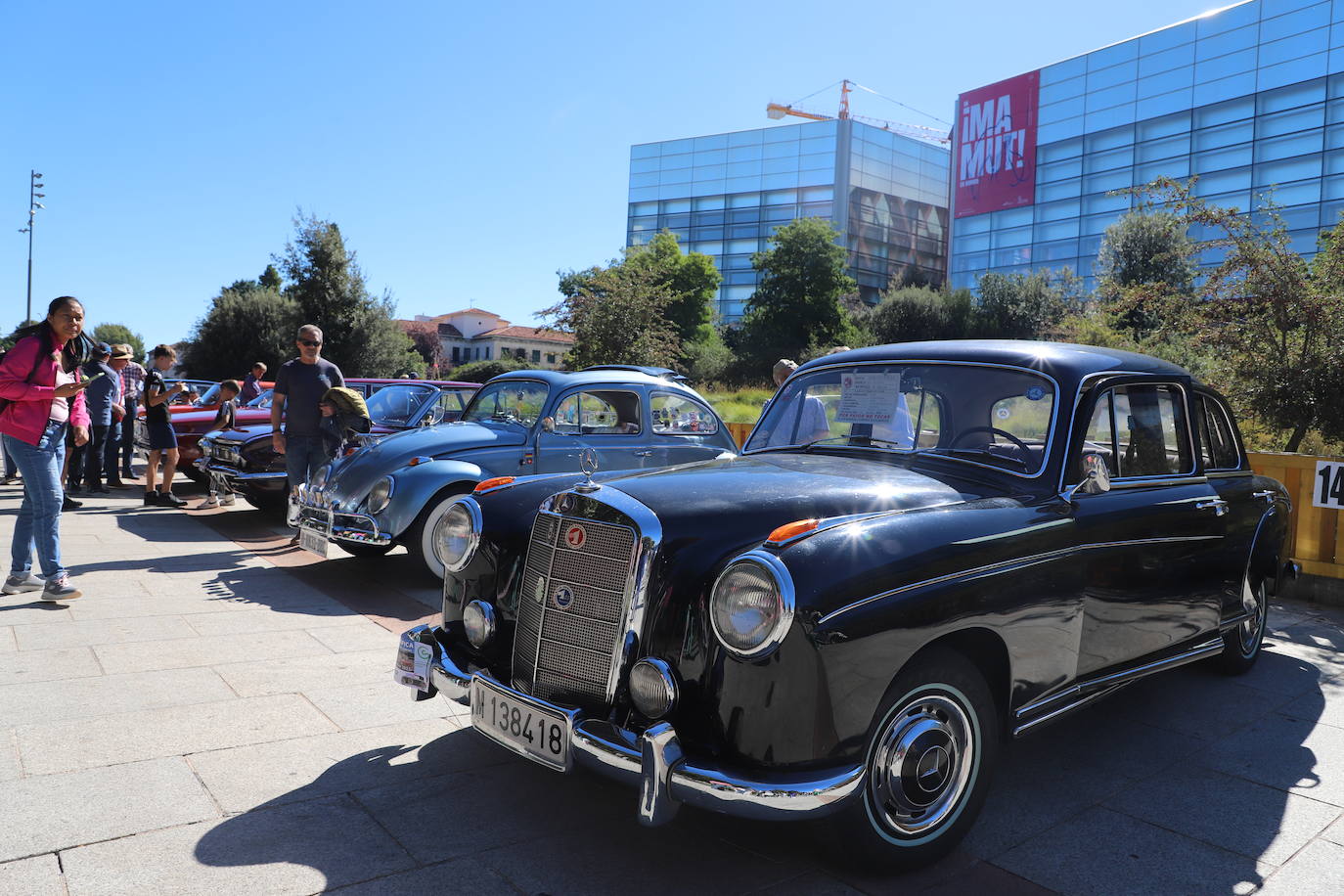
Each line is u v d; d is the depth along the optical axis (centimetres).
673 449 740
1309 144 5041
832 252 5938
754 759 236
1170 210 992
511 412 708
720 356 4678
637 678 253
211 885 246
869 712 245
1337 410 836
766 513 273
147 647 459
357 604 570
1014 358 354
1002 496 313
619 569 264
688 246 9138
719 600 241
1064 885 266
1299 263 866
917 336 4909
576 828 290
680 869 267
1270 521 457
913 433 359
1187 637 388
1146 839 297
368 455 646
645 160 9425
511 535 311
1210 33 5522
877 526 263
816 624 234
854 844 255
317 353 731
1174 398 401
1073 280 4825
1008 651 288
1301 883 271
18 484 1123
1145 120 5878
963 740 279
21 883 242
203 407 1309
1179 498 376
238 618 524
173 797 298
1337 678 477
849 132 8244
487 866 264
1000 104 6775
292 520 689
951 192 7194
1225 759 366
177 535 807
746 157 8800
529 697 271
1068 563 309
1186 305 935
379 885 251
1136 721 411
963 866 277
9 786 300
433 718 381
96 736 345
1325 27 4969
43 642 459
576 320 1834
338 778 320
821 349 4691
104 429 1091
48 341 518
